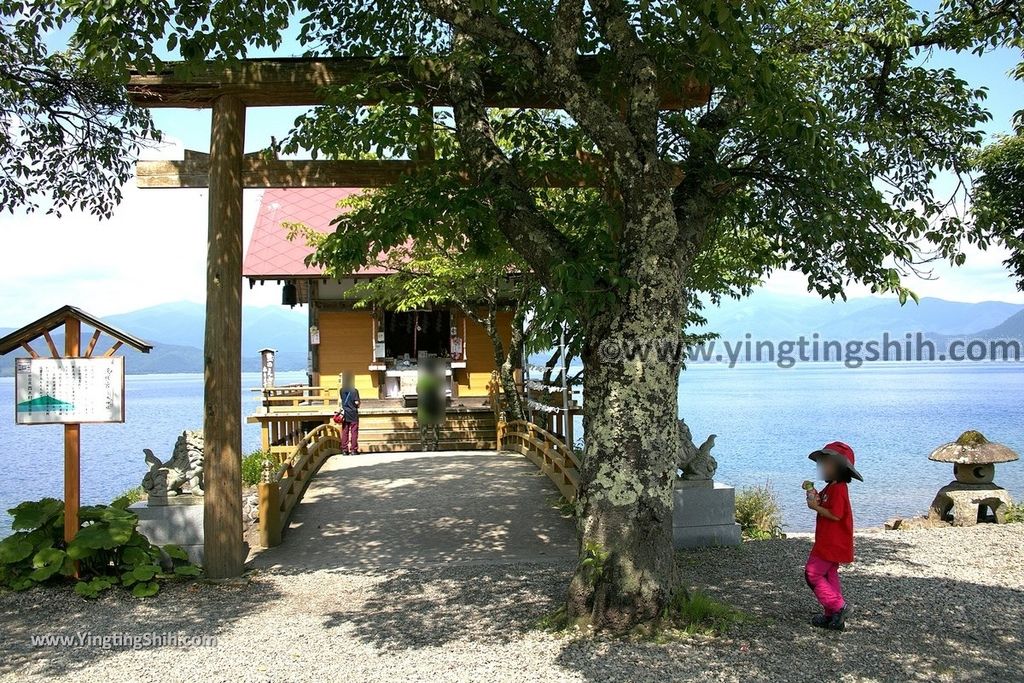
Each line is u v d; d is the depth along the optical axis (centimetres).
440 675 541
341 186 914
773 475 2070
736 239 1220
